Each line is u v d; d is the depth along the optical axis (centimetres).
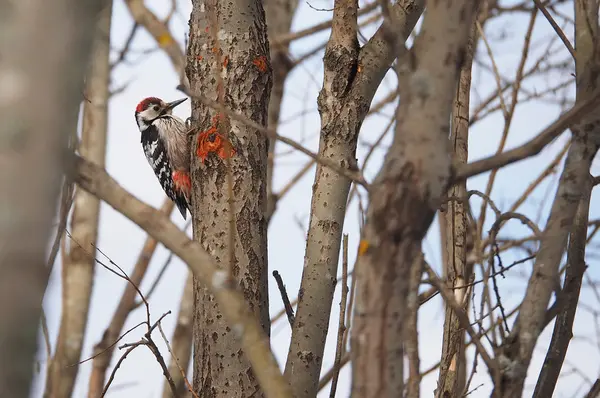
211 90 904
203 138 891
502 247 1019
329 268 855
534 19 1166
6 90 398
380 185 513
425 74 520
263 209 885
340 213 867
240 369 827
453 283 895
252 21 921
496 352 598
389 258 505
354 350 511
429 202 508
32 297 390
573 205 609
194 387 851
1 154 393
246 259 859
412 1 898
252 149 889
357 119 881
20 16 403
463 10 529
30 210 393
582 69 641
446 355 833
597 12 650
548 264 601
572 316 729
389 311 505
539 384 734
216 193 876
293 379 827
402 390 508
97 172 558
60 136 409
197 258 553
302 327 841
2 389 377
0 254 386
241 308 552
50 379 1166
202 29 923
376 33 900
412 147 511
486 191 1021
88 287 1600
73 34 414
